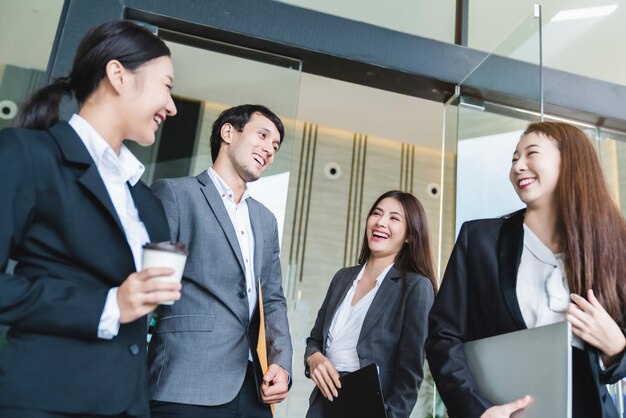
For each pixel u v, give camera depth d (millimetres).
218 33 2811
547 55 3570
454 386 1255
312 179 5242
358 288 2186
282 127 1819
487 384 1240
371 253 2227
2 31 2475
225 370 1455
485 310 1360
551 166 1349
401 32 3084
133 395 955
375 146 5469
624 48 3670
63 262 955
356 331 2027
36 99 1075
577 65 3590
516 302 1298
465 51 3162
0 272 874
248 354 1525
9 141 935
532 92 2275
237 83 2893
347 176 5328
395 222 2154
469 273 1423
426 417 3432
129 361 968
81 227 957
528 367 1137
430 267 2117
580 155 1336
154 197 1198
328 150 5344
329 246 5125
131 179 1144
